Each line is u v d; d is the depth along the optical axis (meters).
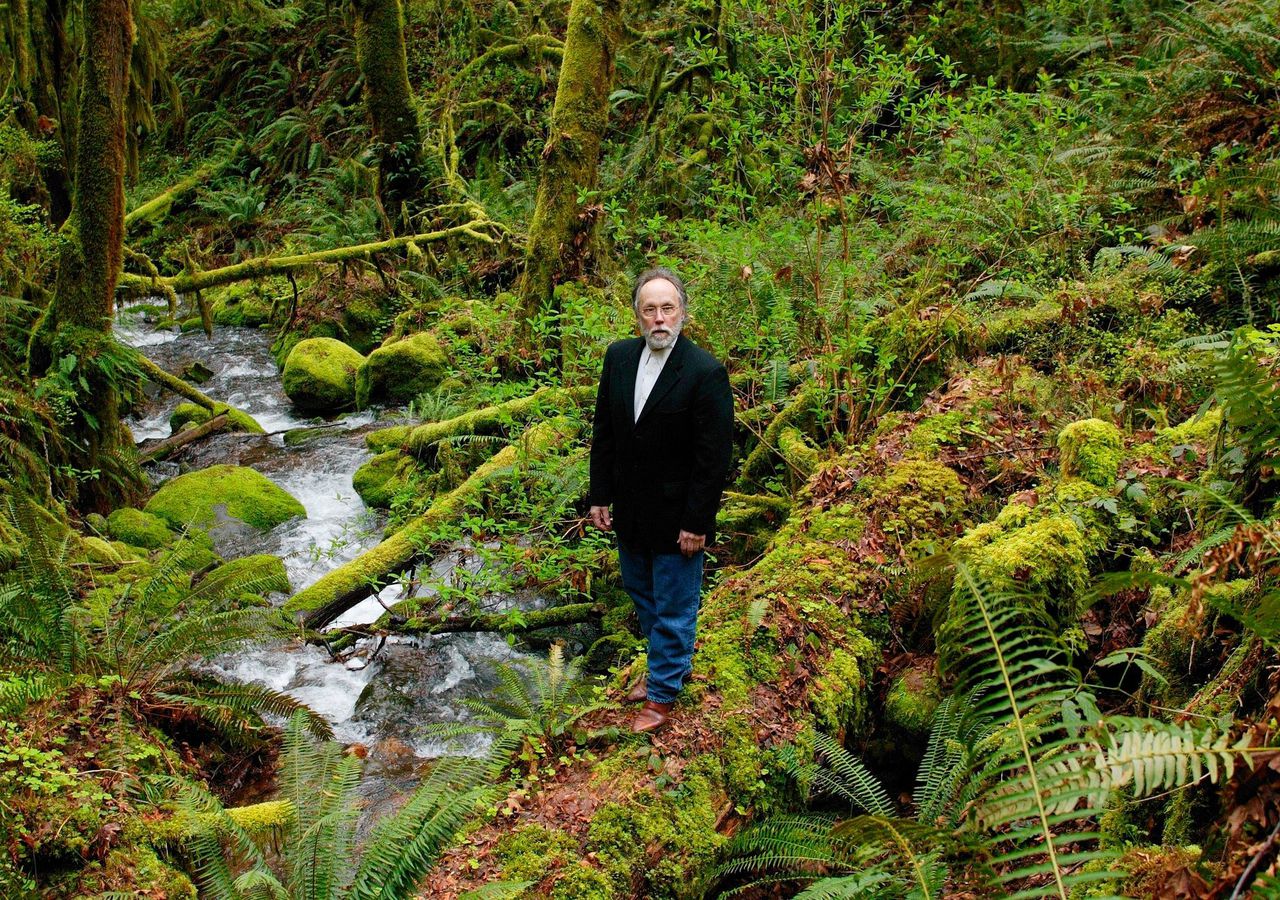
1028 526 3.70
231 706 4.38
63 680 4.09
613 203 7.84
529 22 15.55
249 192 15.34
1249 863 2.07
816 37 6.11
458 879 3.00
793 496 5.48
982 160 6.04
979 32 10.16
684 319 3.30
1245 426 2.84
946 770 3.07
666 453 3.30
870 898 2.61
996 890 2.41
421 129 14.04
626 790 3.27
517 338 8.37
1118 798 2.87
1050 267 6.12
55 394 6.82
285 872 3.42
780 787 3.44
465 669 5.41
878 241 6.56
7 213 7.69
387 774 4.53
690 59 10.44
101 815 3.46
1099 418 4.75
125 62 6.95
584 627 5.67
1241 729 2.38
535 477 5.84
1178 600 3.30
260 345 11.92
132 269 10.38
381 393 9.59
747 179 8.89
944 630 3.53
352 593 5.69
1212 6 7.13
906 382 5.84
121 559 6.10
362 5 12.76
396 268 11.60
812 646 3.83
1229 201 5.23
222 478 7.50
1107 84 6.91
